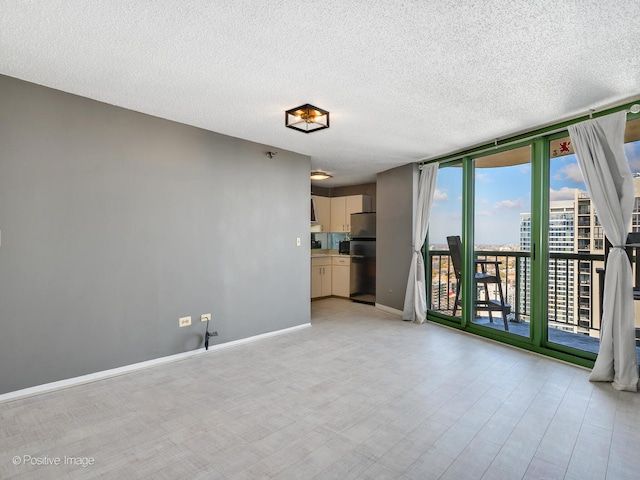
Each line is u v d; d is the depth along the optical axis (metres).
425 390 2.71
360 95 2.73
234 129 3.65
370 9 1.68
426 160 5.00
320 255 6.94
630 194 2.77
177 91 2.70
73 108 2.78
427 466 1.80
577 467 1.80
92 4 1.67
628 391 2.68
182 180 3.46
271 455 1.90
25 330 2.58
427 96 2.74
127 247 3.09
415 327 4.65
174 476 1.73
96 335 2.91
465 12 1.70
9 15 1.75
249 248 4.05
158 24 1.83
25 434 2.10
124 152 3.07
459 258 4.57
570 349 3.31
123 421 2.25
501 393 2.66
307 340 4.07
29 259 2.59
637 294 3.02
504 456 1.89
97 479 1.71
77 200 2.81
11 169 2.52
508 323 4.08
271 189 4.29
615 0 1.59
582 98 2.76
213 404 2.49
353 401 2.53
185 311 3.49
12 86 2.51
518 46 2.00
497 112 3.08
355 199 6.82
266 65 2.27
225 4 1.66
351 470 1.77
